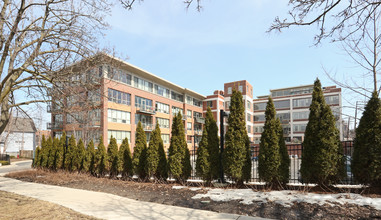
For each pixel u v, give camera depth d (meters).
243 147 7.99
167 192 7.65
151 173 9.63
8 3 7.33
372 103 6.46
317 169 6.65
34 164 17.92
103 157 12.22
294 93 49.94
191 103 46.78
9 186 9.98
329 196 5.90
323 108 6.98
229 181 8.81
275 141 7.41
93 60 8.23
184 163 9.03
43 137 17.16
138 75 33.00
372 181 6.24
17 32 7.35
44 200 7.00
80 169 13.34
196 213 5.44
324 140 6.63
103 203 6.56
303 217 4.86
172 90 41.91
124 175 11.12
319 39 4.53
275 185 7.45
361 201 5.34
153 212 5.57
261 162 7.52
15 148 44.03
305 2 4.09
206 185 8.51
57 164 14.72
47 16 8.31
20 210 5.79
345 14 4.18
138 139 10.62
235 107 8.39
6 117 8.01
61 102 8.59
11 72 6.89
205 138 8.74
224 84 49.44
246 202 5.94
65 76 8.20
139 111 31.64
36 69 8.02
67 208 6.00
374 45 7.63
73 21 8.29
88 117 15.04
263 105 50.31
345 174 6.59
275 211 5.26
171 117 39.94
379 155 6.05
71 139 14.58
